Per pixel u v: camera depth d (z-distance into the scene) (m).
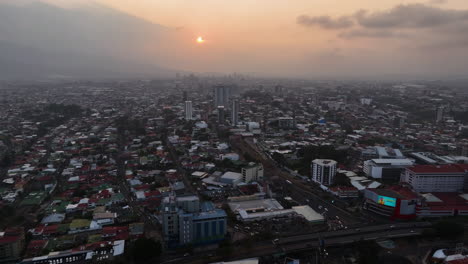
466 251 170.38
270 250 168.62
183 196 194.00
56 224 196.25
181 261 159.62
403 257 163.50
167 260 160.75
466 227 195.38
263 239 179.75
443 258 160.75
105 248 168.12
